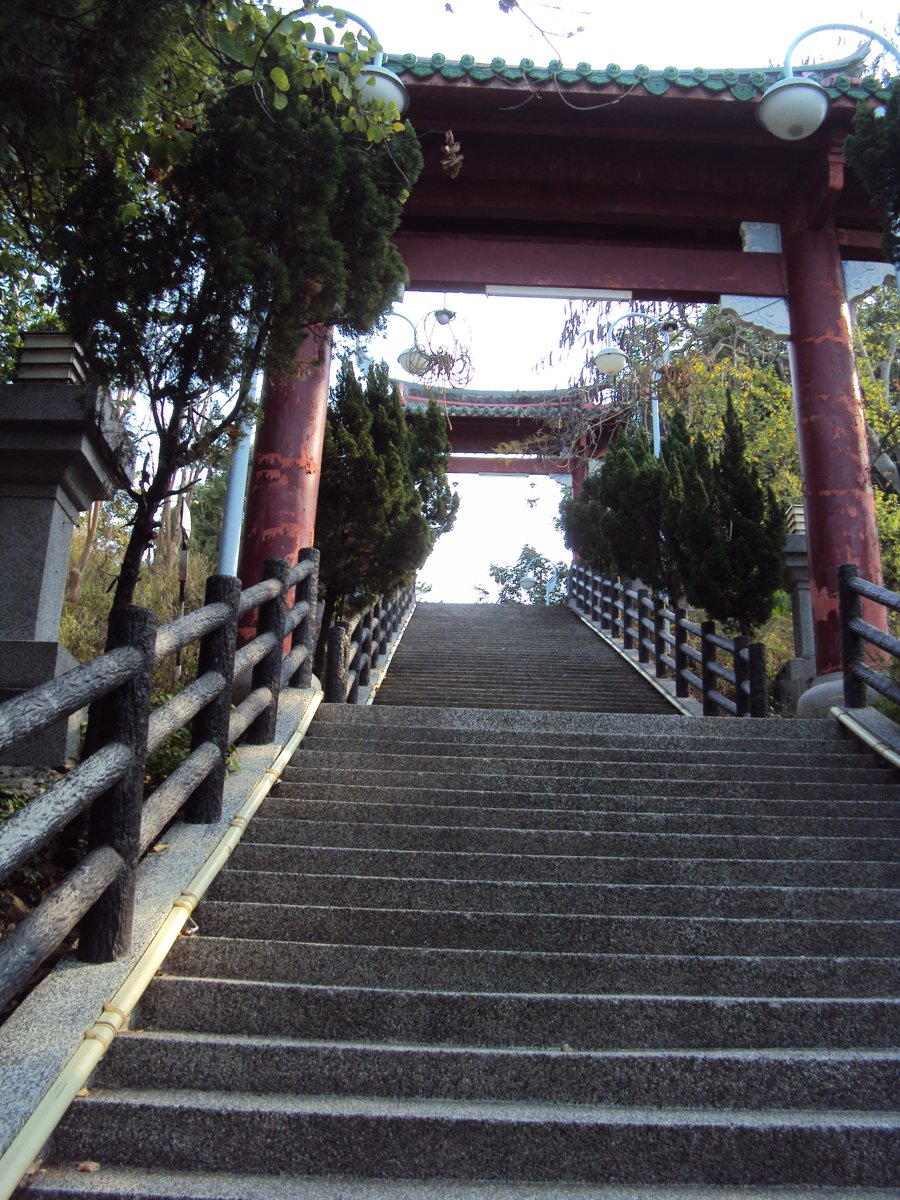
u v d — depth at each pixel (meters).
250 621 7.62
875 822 4.86
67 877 2.90
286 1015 3.12
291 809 4.66
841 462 8.62
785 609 13.13
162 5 4.06
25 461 5.50
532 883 3.98
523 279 9.91
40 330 5.74
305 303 4.61
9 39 3.97
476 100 9.05
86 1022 2.85
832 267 9.42
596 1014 3.17
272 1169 2.57
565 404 17.48
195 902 3.62
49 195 5.20
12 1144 2.38
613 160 9.75
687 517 8.84
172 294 4.38
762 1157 2.62
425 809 4.70
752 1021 3.21
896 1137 2.65
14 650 4.98
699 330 13.37
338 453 8.80
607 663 12.66
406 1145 2.59
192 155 4.55
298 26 4.58
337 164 4.64
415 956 3.44
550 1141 2.61
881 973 3.52
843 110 8.83
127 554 4.41
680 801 5.00
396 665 12.17
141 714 3.24
